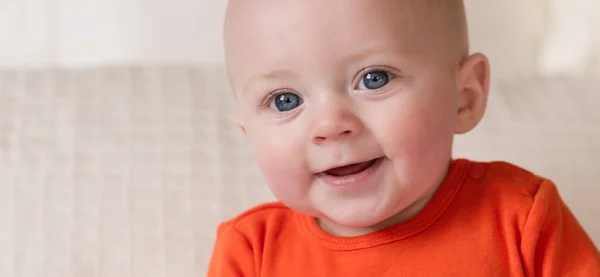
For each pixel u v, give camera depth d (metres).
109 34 1.36
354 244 0.78
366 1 0.68
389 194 0.71
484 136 1.13
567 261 0.77
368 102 0.69
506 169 0.83
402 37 0.69
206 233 1.05
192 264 1.03
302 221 0.84
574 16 1.29
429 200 0.78
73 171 1.09
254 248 0.85
